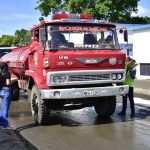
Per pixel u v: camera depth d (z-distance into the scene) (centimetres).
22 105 1425
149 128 985
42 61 980
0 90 1006
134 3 4416
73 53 970
